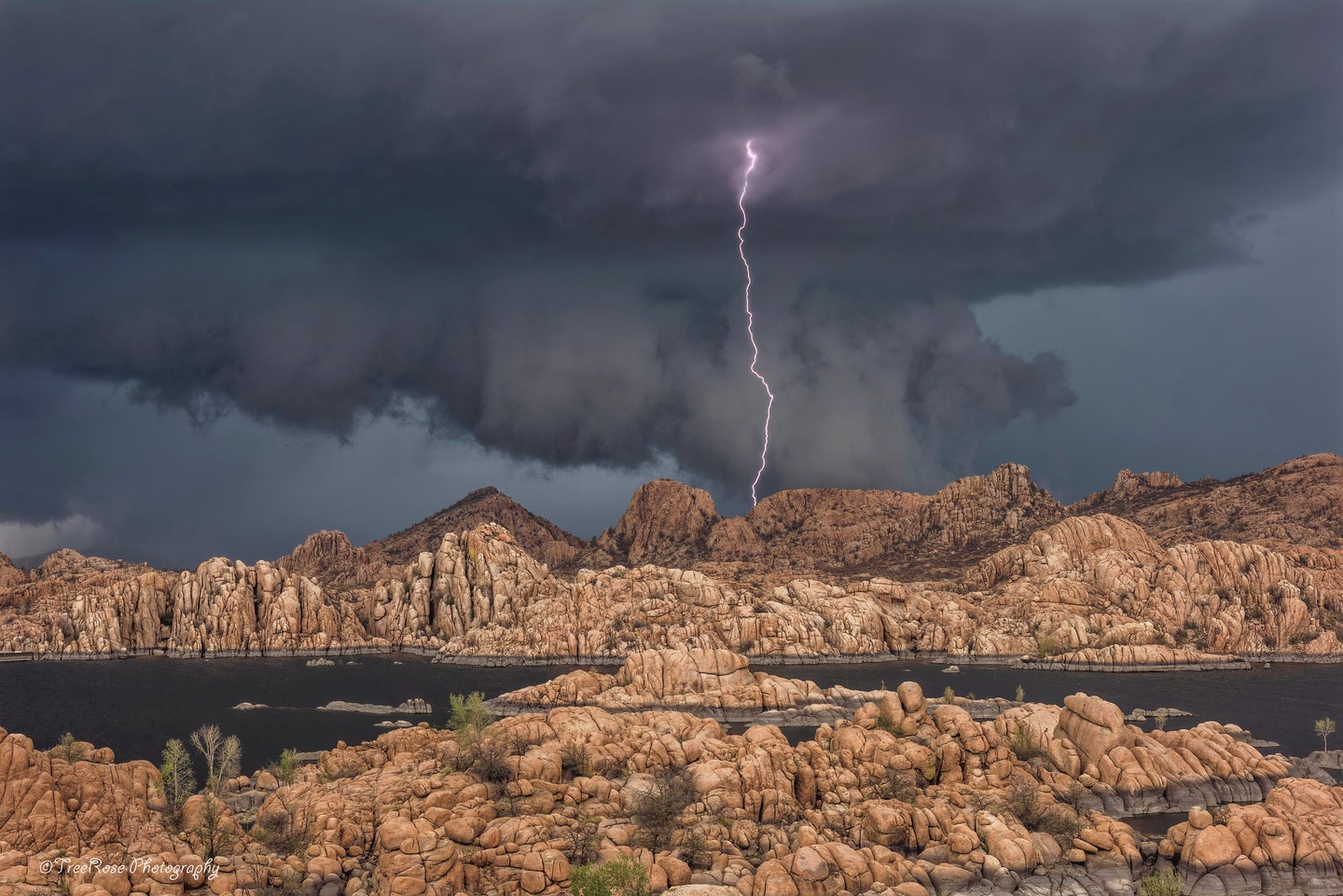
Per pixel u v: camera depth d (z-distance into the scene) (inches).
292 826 3929.6
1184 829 4141.2
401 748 4953.3
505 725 4889.3
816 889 3676.2
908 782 4618.6
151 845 3417.8
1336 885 3850.9
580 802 4301.2
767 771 4517.7
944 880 3892.7
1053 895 3880.4
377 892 3540.8
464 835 3762.3
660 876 3668.8
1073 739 5073.8
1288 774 5177.2
